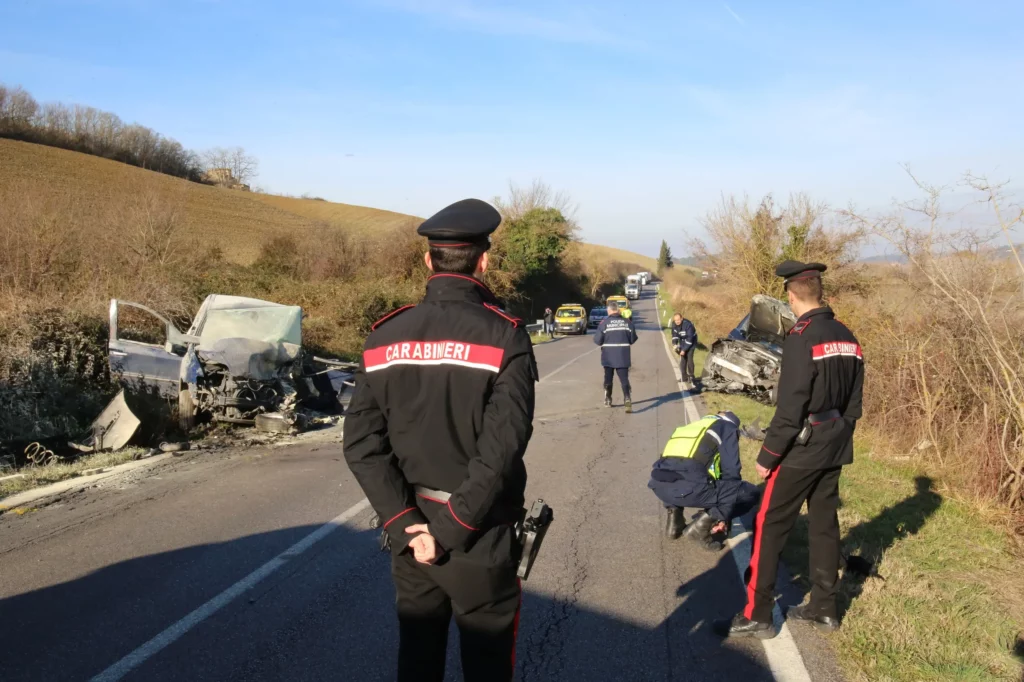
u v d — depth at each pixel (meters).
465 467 2.18
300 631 3.90
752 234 25.53
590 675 3.47
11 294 12.16
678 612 4.20
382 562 4.96
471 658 2.26
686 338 16.42
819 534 3.92
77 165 42.69
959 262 6.87
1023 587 4.60
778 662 3.59
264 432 9.67
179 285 18.33
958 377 7.32
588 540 5.46
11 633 3.84
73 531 5.59
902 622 3.95
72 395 9.98
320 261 31.56
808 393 3.59
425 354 2.17
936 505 6.20
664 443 9.33
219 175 62.22
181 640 3.78
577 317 38.38
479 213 2.34
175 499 6.55
